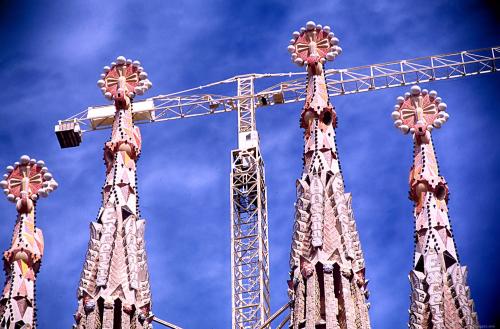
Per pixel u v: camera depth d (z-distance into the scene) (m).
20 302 86.75
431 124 90.88
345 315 80.62
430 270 83.12
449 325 80.38
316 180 87.38
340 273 82.56
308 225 85.50
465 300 81.31
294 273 83.81
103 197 90.88
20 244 89.31
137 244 88.50
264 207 113.69
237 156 116.31
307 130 91.50
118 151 93.19
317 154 89.12
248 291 107.25
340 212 85.69
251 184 114.31
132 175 92.25
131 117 95.56
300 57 94.94
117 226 88.69
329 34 95.50
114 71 97.62
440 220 85.94
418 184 88.06
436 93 92.00
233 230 111.50
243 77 129.38
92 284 85.81
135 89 96.88
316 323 80.12
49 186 92.31
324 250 83.75
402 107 92.00
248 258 109.56
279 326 92.56
